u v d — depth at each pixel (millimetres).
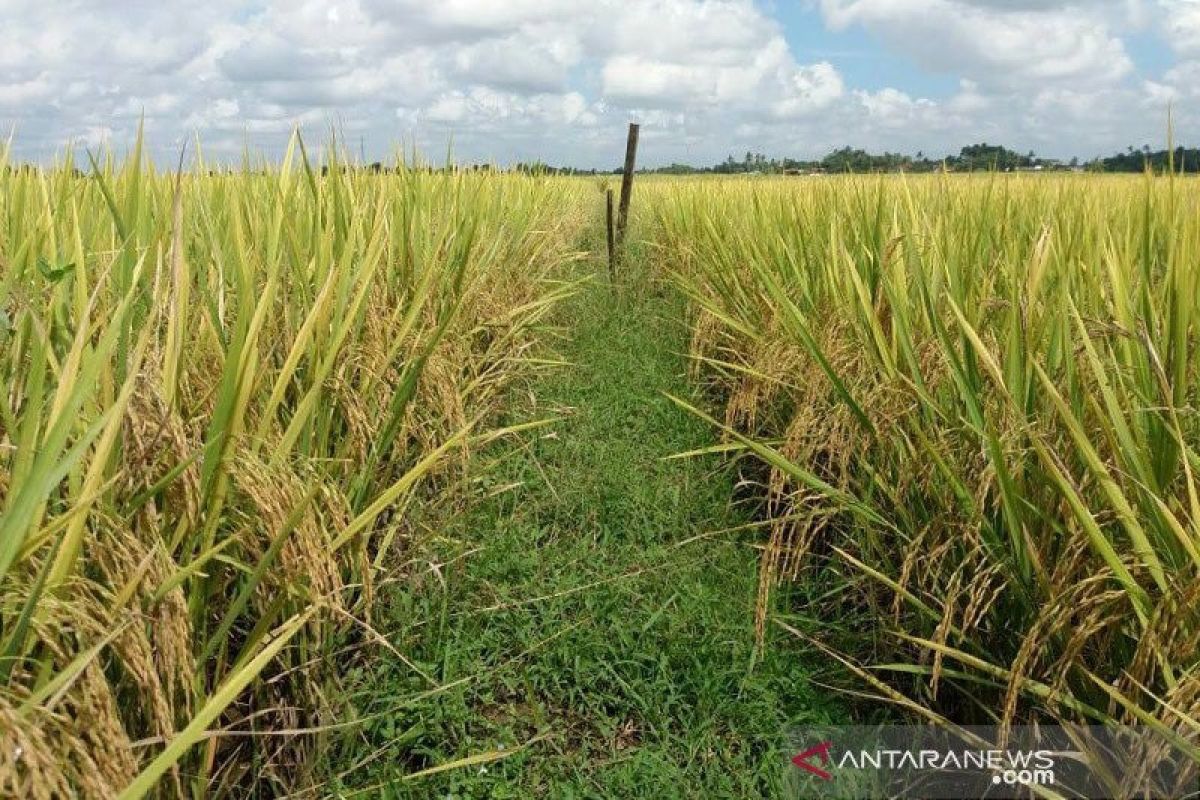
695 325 7660
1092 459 2014
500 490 4066
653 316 9398
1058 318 2719
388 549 3422
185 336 2291
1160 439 2189
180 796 1840
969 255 3781
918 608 2844
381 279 3904
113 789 1427
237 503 2254
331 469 2812
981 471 2615
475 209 5891
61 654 1484
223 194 4082
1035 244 2918
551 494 4672
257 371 2557
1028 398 2660
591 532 4289
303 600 2404
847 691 2725
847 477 3295
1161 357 2375
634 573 3742
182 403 2305
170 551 1971
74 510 1486
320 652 2559
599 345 8102
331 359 2521
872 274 4027
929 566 2627
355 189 4500
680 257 10055
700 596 3604
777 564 3738
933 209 5160
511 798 2615
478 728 2904
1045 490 2502
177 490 1947
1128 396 2381
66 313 2209
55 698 1374
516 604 3414
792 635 3371
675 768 2719
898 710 2928
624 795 2664
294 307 3082
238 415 1983
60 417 1475
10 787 1221
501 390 5715
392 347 3162
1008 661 2572
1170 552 2055
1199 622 1921
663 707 3041
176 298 1939
